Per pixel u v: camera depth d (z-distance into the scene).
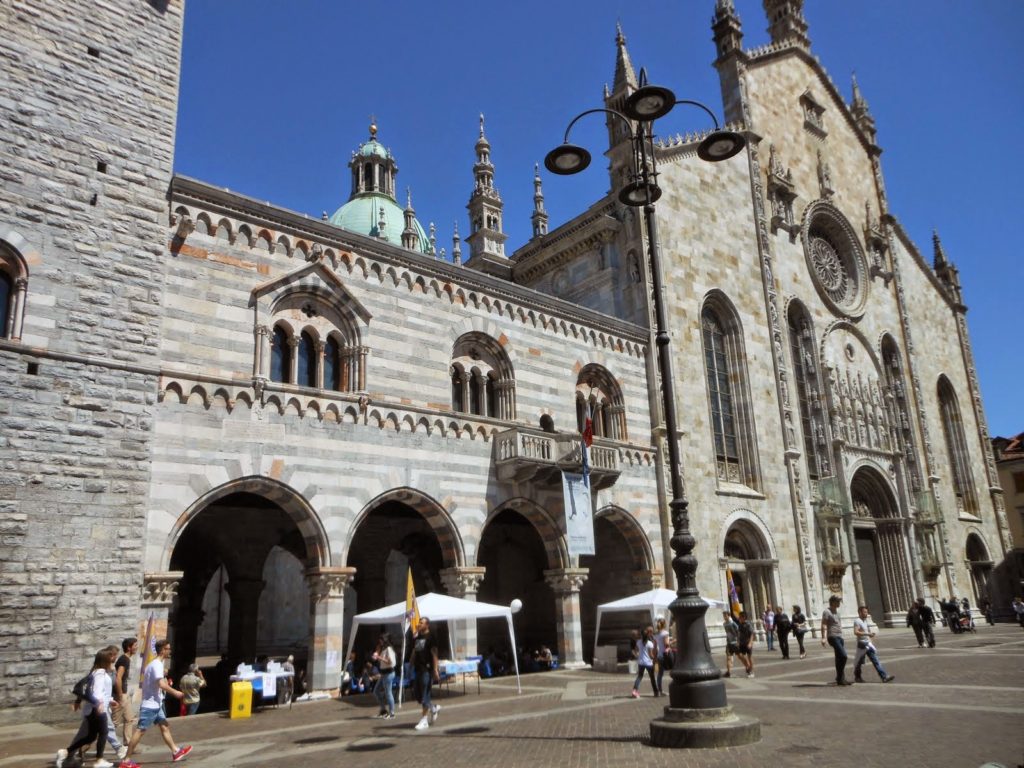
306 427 27.42
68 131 24.41
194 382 25.06
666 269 43.94
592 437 35.03
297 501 26.73
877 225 64.38
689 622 16.19
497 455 33.19
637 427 40.41
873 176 66.94
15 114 23.50
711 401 45.44
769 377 48.78
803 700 21.14
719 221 48.66
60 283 23.19
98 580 22.00
